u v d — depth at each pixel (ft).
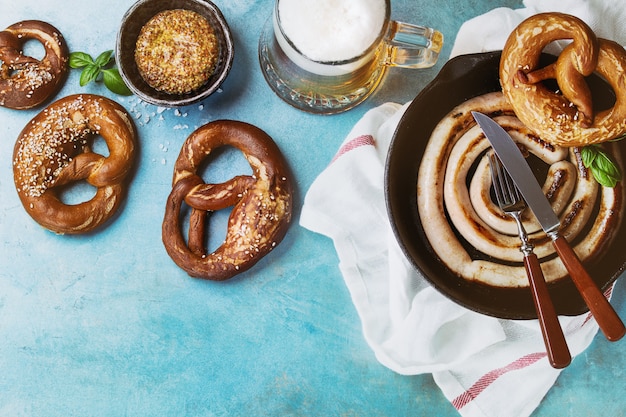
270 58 2.69
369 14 2.43
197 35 2.68
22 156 2.70
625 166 2.55
